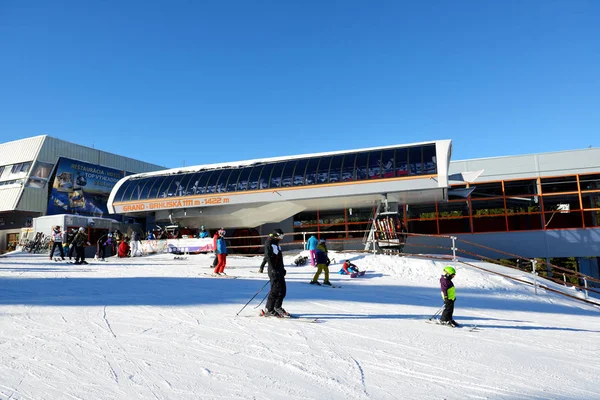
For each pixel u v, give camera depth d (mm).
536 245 26234
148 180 28203
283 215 26188
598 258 27219
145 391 3959
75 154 38812
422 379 4676
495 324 8672
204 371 4609
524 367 5383
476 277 16031
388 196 23141
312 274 15898
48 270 15469
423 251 28203
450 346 6344
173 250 24500
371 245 22297
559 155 27469
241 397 3891
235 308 8578
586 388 4602
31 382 4109
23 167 35844
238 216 26156
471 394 4242
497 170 28453
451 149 23812
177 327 6727
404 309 9609
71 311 7773
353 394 4102
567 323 9570
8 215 36031
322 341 6207
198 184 26219
